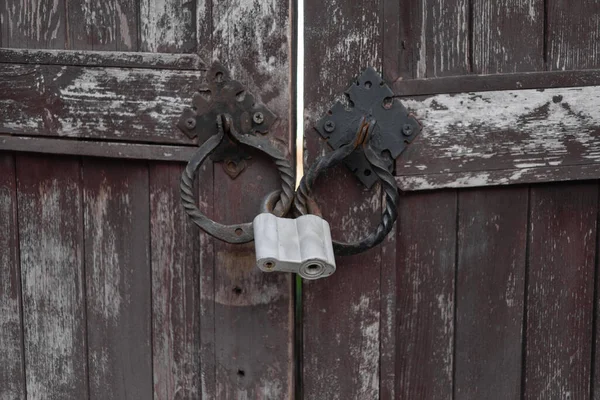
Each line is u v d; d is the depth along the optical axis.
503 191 1.11
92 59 1.08
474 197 1.11
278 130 1.04
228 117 1.00
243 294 1.09
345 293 1.10
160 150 1.07
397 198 1.00
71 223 1.15
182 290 1.12
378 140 1.05
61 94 1.10
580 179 1.10
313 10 1.03
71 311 1.17
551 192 1.12
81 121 1.10
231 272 1.09
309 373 1.11
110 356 1.17
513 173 1.08
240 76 1.04
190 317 1.12
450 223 1.11
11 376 1.20
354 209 1.07
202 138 1.06
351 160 1.05
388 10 1.03
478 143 1.07
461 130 1.06
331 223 1.07
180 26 1.05
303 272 0.93
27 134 1.12
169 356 1.14
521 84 1.07
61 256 1.16
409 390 1.15
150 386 1.16
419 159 1.06
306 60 1.04
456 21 1.06
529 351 1.16
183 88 1.05
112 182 1.12
